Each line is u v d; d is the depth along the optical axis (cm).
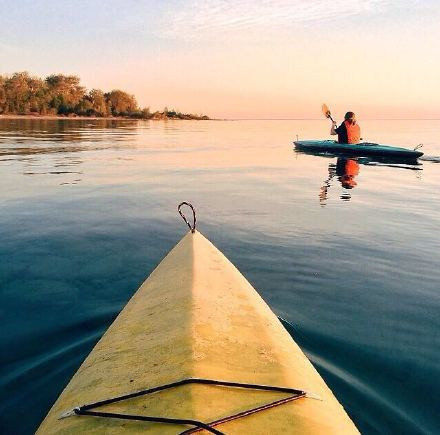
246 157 1747
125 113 8038
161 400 188
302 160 1625
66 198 871
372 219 729
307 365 256
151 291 346
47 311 403
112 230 662
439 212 780
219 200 879
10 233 636
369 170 1350
